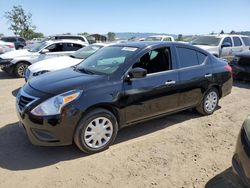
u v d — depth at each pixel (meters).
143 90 4.66
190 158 4.21
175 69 5.21
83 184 3.54
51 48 11.43
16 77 11.14
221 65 6.15
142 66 4.79
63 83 4.28
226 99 7.67
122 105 4.45
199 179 3.68
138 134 5.08
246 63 9.70
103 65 4.89
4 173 3.77
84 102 4.05
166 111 5.17
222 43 13.20
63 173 3.78
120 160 4.12
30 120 3.98
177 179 3.67
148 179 3.66
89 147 4.21
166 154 4.32
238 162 3.09
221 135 5.09
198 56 5.74
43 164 4.00
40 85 4.34
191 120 5.80
